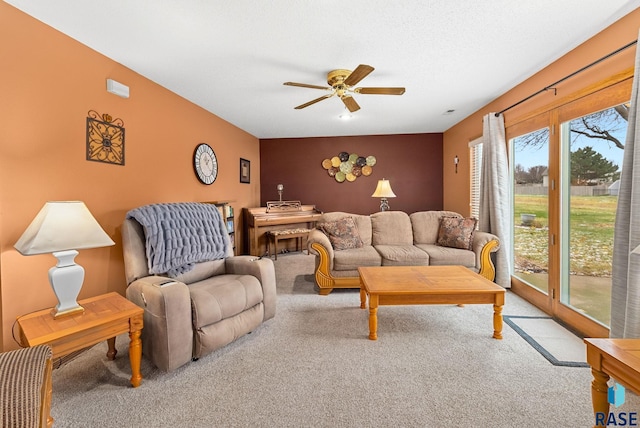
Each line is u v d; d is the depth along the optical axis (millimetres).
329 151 5840
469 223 3449
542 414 1457
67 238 1595
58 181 2041
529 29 2061
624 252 1809
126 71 2572
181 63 2518
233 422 1421
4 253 1758
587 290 2326
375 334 2217
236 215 4898
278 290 3408
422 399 1567
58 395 1617
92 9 1777
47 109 1961
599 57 2113
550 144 2629
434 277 2506
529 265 3049
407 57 2455
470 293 2188
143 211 2203
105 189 2395
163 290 1742
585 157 2314
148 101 2840
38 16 1850
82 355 2031
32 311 1890
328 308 2846
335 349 2086
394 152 5715
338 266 3221
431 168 5648
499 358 1957
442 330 2367
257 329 2404
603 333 2141
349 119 4527
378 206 5816
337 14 1850
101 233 1738
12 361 834
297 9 1792
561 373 1788
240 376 1782
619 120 2020
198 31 2029
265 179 5953
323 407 1516
